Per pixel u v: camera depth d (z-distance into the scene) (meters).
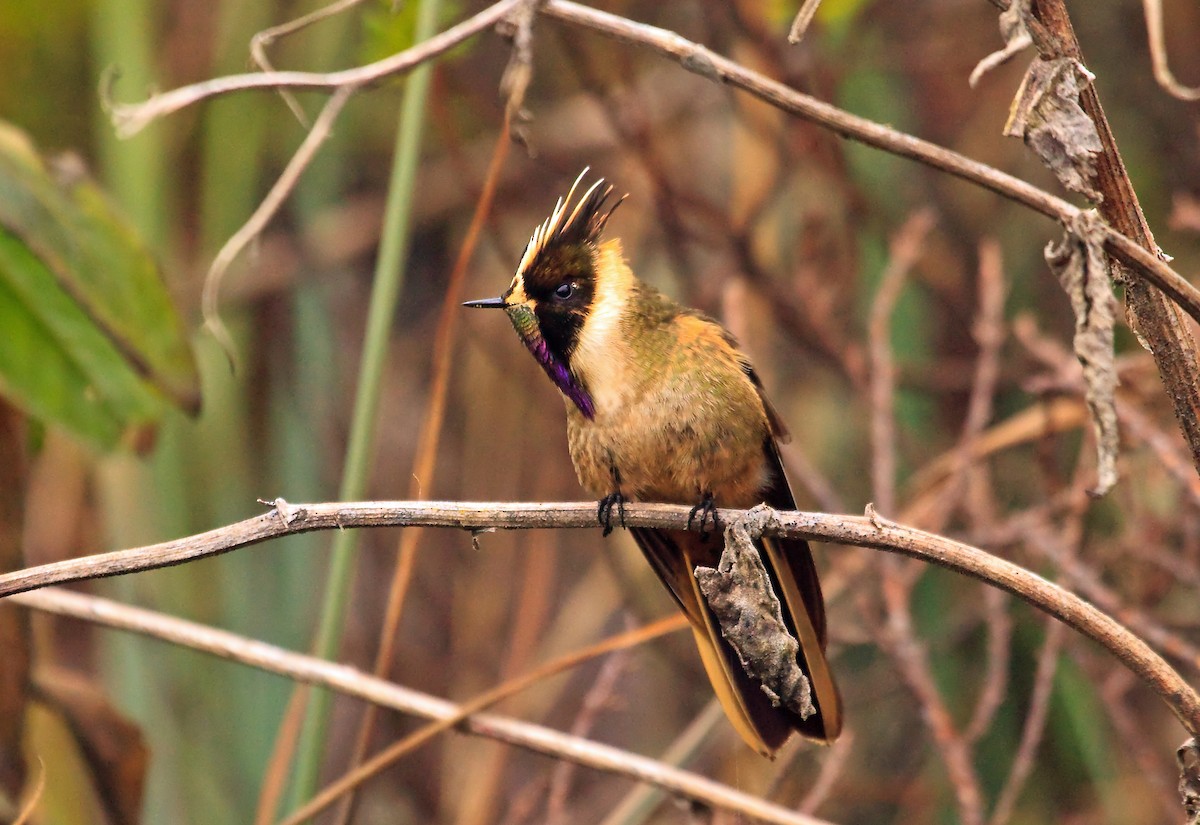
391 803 12.10
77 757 8.27
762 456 7.32
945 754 7.86
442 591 12.93
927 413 11.71
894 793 10.51
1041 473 9.70
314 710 7.48
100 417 7.22
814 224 11.40
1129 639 4.88
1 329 7.06
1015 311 11.95
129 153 9.62
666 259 12.70
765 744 6.65
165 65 11.42
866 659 11.43
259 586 10.44
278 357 12.12
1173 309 4.71
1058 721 10.37
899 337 11.56
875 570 10.09
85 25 11.08
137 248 7.21
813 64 11.46
